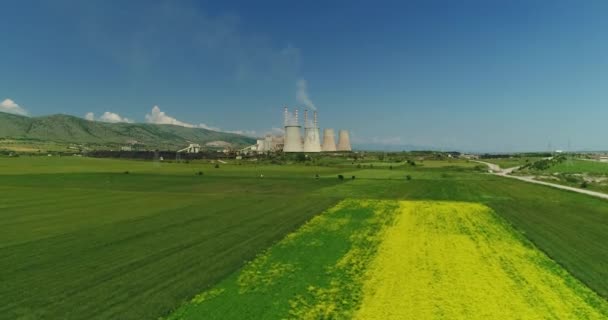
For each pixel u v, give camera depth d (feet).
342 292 75.51
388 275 85.81
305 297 72.74
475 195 234.17
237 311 66.08
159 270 86.79
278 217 155.63
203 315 64.28
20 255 97.81
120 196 216.54
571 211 176.35
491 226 142.10
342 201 203.82
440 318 64.90
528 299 73.26
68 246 107.04
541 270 90.58
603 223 148.25
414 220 152.87
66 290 74.38
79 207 176.76
